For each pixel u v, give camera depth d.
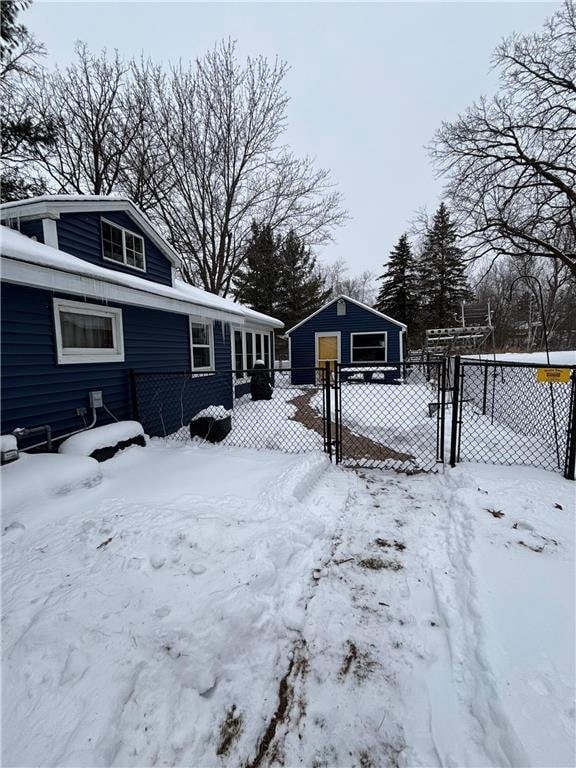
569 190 10.06
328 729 1.36
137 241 6.29
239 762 1.26
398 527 2.72
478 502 2.83
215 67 13.71
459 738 1.30
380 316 13.55
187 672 1.51
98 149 13.97
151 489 3.28
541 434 4.52
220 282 15.91
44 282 3.19
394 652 1.67
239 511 2.78
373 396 9.12
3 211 4.43
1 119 10.72
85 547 2.34
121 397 5.05
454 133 11.33
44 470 3.09
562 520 2.55
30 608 1.83
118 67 13.47
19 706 1.38
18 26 8.26
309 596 2.03
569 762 1.13
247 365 11.40
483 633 1.64
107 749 1.25
